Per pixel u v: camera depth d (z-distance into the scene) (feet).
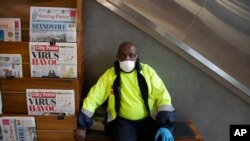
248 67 6.39
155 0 5.90
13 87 5.13
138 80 5.41
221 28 6.16
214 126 6.61
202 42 6.21
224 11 6.08
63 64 5.13
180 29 6.09
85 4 5.79
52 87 5.13
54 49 5.04
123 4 5.81
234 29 6.19
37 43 5.00
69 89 5.14
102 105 5.96
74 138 5.25
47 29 5.09
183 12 6.02
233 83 6.28
